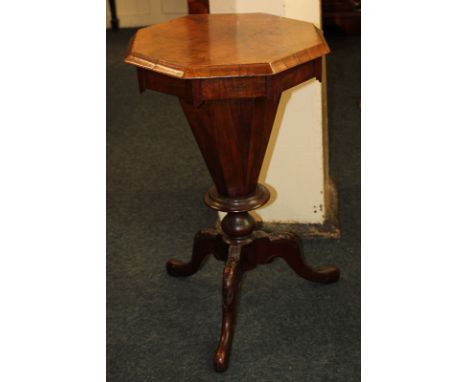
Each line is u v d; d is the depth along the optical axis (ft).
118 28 17.34
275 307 6.64
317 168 7.58
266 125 5.47
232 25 5.78
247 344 6.14
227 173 5.70
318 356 5.95
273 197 7.83
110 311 6.68
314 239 7.77
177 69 4.77
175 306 6.75
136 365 5.94
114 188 9.26
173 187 9.25
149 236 8.04
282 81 4.95
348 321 6.40
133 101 12.66
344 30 15.58
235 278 5.99
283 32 5.51
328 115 11.30
